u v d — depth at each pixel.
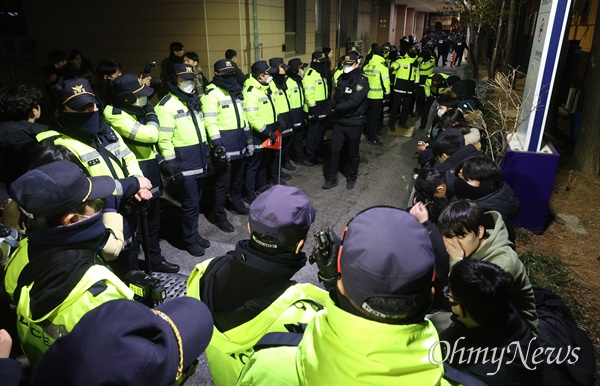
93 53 8.45
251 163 5.34
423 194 2.84
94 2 8.03
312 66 6.98
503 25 14.43
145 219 2.99
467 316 1.51
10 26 9.17
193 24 7.43
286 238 1.31
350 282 0.94
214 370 1.45
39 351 1.31
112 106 3.35
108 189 1.47
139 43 7.95
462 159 3.40
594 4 10.29
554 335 2.14
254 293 1.31
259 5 7.71
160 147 3.77
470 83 5.71
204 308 1.06
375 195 5.92
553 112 8.41
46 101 8.39
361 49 15.74
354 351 0.93
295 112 6.62
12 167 2.99
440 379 0.97
